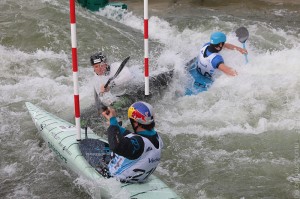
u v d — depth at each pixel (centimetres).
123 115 1162
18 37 1800
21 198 873
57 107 1249
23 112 1237
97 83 1209
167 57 1608
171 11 2353
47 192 889
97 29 1956
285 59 1377
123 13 2244
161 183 807
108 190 793
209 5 2455
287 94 1209
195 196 870
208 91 1272
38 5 2122
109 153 886
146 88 1173
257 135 1084
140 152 754
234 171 951
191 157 1016
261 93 1223
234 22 2089
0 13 2009
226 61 1374
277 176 923
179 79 1341
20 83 1432
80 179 871
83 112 1157
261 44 1766
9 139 1099
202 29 2009
